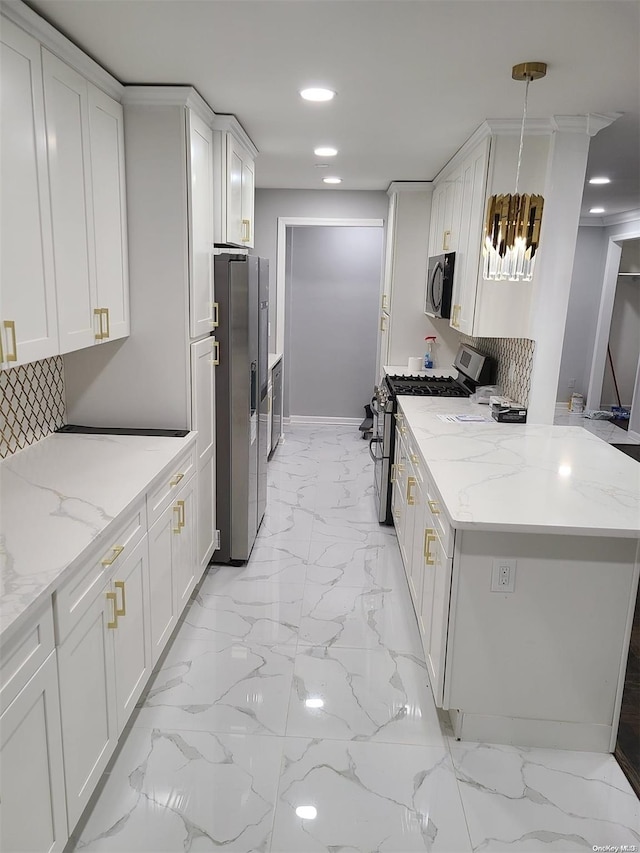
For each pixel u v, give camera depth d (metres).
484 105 2.85
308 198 5.92
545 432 3.19
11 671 1.38
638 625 3.15
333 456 5.94
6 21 1.75
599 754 2.28
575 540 2.10
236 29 2.05
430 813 1.99
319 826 1.93
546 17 1.91
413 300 5.43
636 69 2.33
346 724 2.38
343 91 2.71
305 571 3.60
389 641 2.93
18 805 1.42
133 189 2.79
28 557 1.64
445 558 2.18
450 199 4.22
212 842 1.86
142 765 2.15
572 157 3.07
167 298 2.88
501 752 2.27
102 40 2.15
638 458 6.06
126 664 2.12
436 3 1.84
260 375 3.76
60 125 2.11
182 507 2.73
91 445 2.71
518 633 2.18
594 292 7.89
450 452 2.79
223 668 2.69
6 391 2.48
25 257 1.90
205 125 3.03
